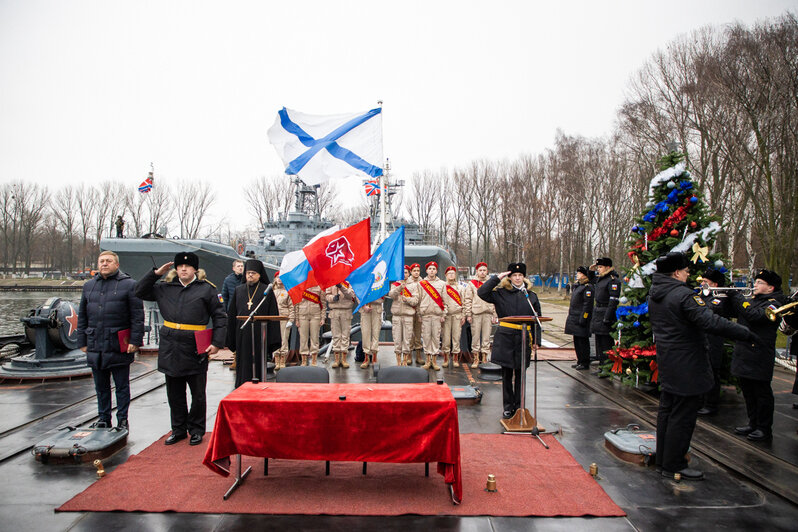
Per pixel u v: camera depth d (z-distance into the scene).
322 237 5.29
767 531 3.23
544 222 39.91
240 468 3.77
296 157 5.94
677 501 3.65
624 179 28.89
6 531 3.17
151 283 4.72
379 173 5.93
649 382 6.71
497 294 5.46
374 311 8.43
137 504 3.48
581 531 3.21
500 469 4.15
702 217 6.55
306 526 3.22
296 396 3.71
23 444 4.74
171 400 4.79
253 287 6.06
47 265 61.03
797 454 4.55
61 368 7.41
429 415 3.50
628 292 6.78
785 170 15.12
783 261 15.26
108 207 49.59
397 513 3.37
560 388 7.26
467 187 45.09
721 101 16.12
